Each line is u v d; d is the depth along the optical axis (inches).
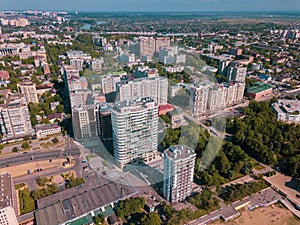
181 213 6697.8
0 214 5846.5
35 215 6771.7
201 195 7391.7
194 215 7047.2
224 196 7775.6
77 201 7244.1
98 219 6756.9
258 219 7091.5
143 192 7775.6
